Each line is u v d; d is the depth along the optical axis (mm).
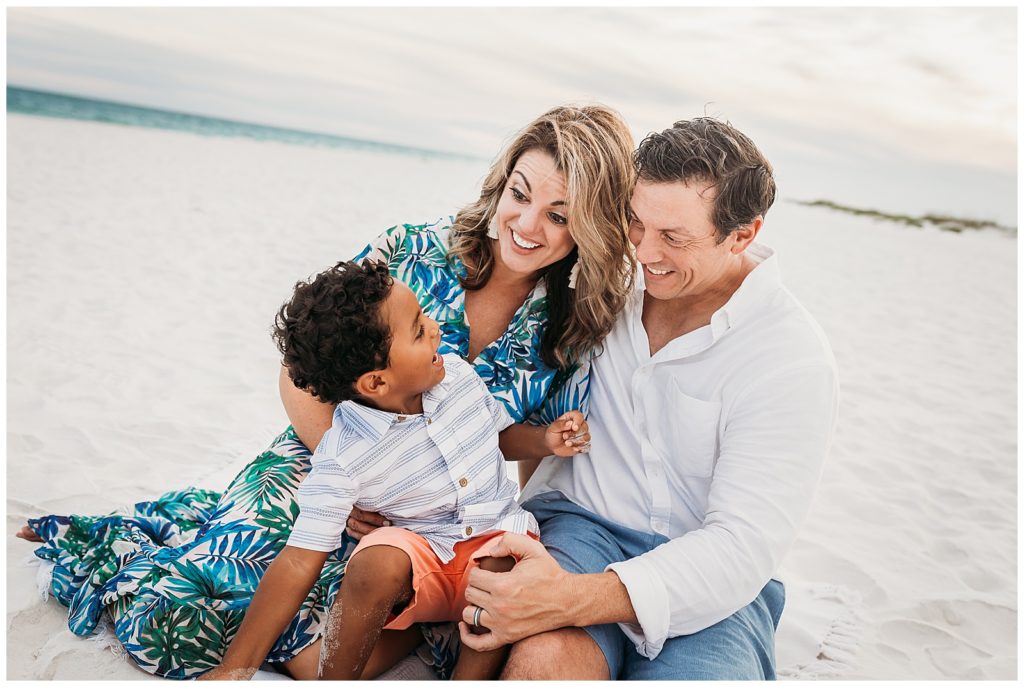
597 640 1966
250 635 1967
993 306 9758
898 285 10438
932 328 8289
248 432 4043
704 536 1999
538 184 2186
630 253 2295
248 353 5344
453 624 2223
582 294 2303
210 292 6738
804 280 10047
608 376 2350
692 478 2211
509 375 2395
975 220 19594
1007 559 3521
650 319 2328
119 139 16750
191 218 9711
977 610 3064
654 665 1981
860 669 2617
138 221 9148
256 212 10656
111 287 6527
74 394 4332
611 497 2297
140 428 3965
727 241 2096
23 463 3426
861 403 5688
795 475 2025
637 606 1919
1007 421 5555
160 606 2090
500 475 2252
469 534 2117
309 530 2014
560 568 1932
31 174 11070
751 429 2074
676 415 2191
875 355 7039
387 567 1960
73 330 5379
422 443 2111
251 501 2332
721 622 2072
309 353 2012
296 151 20219
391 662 2211
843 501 4012
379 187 14844
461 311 2398
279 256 8359
